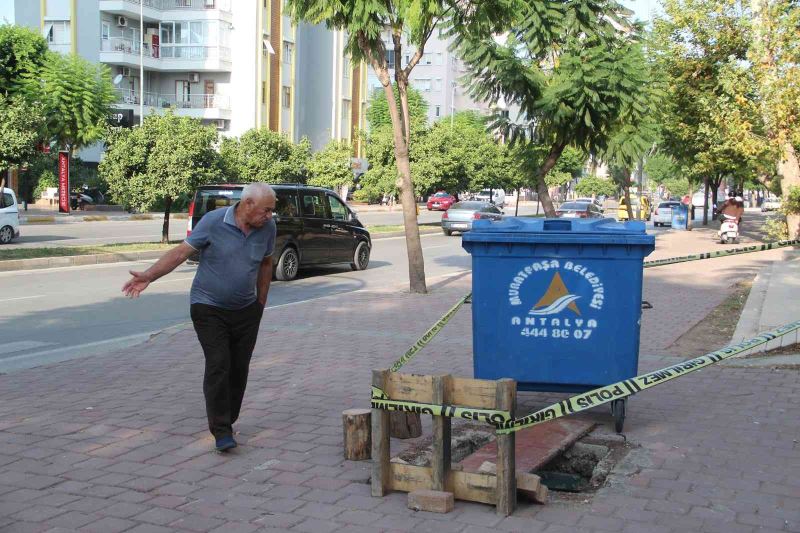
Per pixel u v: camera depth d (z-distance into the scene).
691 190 53.12
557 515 4.21
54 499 4.43
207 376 5.19
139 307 12.50
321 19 12.49
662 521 4.12
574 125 13.80
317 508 4.30
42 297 13.41
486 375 5.57
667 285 14.78
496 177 43.91
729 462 5.02
